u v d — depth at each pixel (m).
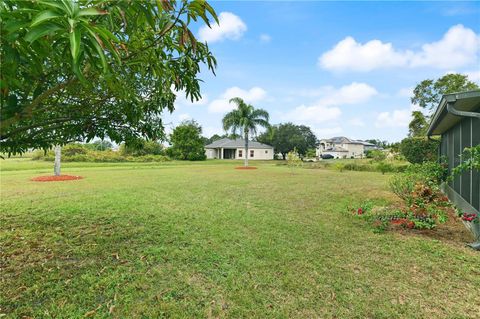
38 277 2.57
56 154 11.37
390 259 3.06
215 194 7.46
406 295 2.32
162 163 25.27
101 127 2.62
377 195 7.57
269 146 39.97
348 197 7.23
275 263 2.94
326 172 16.48
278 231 4.08
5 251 3.20
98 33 0.99
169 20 1.52
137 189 8.23
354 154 51.72
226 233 3.95
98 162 24.48
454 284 2.51
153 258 3.04
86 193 7.39
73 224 4.37
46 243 3.48
